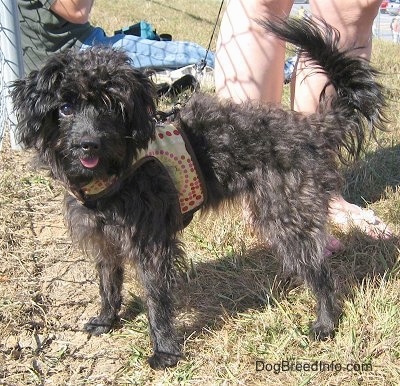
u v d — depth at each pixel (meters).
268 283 0.95
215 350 0.83
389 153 1.39
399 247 1.03
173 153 0.82
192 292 0.96
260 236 0.95
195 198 0.85
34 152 0.97
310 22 0.88
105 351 0.84
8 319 0.88
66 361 0.82
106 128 0.73
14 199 1.21
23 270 0.99
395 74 2.04
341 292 0.92
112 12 3.32
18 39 1.35
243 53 1.03
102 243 0.83
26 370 0.80
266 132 0.87
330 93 0.98
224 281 0.98
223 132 0.86
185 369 0.80
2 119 1.41
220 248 1.05
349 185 1.27
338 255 1.03
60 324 0.89
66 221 0.90
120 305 0.91
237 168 0.87
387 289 0.91
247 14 1.01
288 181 0.86
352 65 0.87
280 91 1.09
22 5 1.55
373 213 1.12
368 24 1.00
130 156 0.77
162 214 0.81
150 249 0.80
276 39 1.02
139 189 0.79
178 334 0.86
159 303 0.82
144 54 1.85
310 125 0.88
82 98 0.73
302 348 0.83
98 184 0.77
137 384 0.78
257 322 0.87
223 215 1.07
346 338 0.83
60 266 1.01
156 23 3.14
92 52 0.76
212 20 3.60
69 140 0.74
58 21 1.55
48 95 0.74
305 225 0.87
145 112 0.77
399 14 3.94
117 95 0.74
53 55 0.76
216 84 1.09
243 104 0.91
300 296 0.93
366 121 0.91
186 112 0.89
